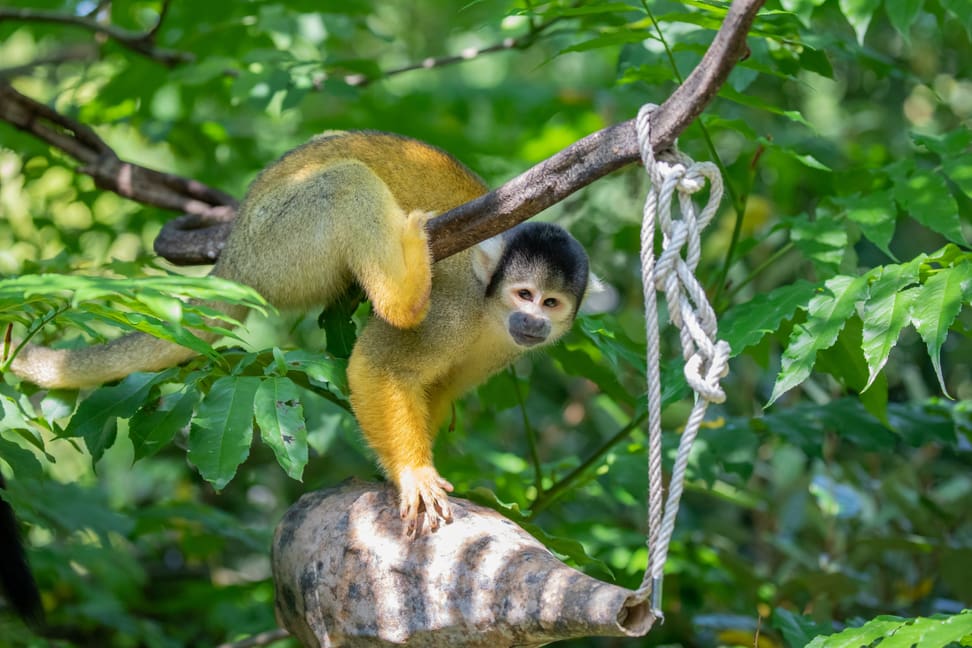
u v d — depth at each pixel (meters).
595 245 14.95
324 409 10.85
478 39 21.00
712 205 6.34
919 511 11.86
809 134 13.02
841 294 7.80
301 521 7.57
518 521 8.06
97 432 7.71
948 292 7.30
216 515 12.55
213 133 14.75
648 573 5.88
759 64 9.29
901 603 11.97
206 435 7.27
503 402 11.22
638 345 10.25
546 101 16.44
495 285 9.11
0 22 13.05
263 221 9.11
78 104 14.16
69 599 14.37
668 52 9.09
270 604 13.28
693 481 10.67
